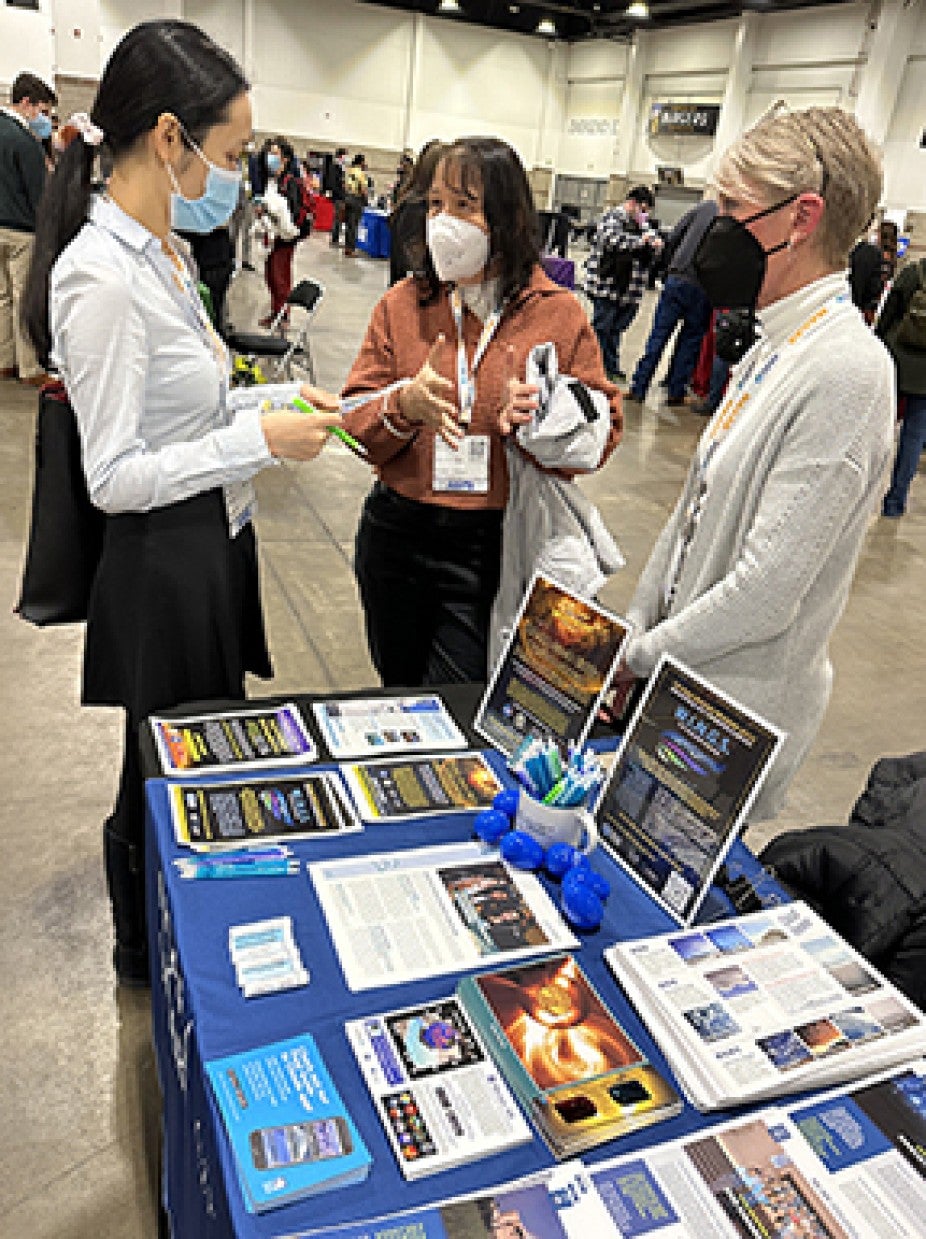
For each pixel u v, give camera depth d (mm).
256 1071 859
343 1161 787
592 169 19938
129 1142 1540
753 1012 980
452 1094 863
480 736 1468
